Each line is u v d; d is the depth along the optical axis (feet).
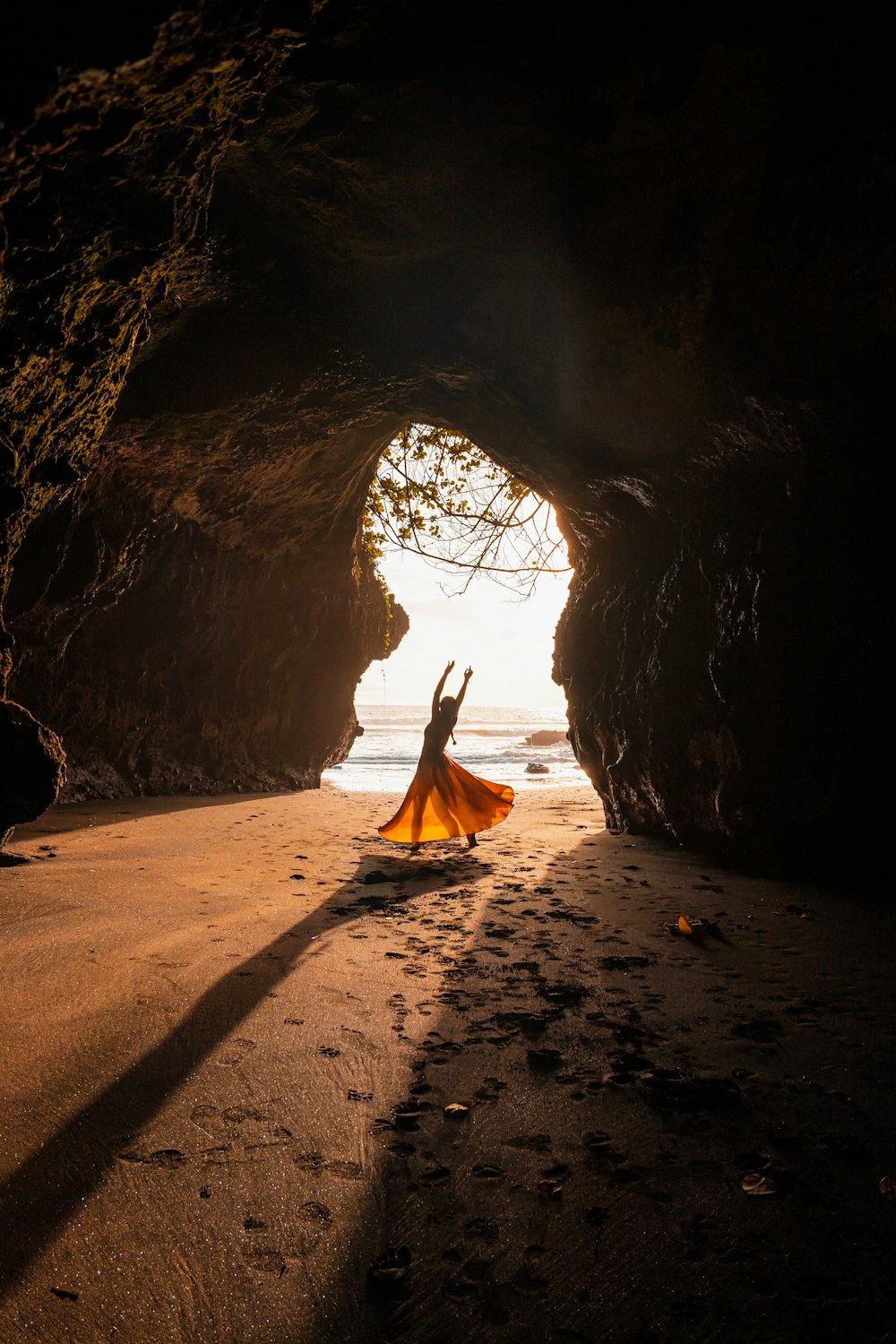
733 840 25.73
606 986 14.71
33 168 10.60
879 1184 8.70
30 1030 11.58
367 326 27.20
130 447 30.09
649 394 24.68
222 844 28.78
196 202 15.15
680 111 17.33
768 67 16.02
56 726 35.63
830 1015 13.32
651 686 30.04
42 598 28.73
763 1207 8.32
